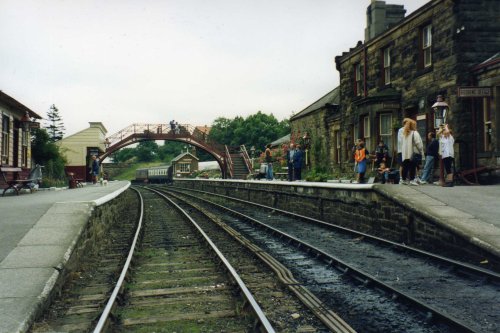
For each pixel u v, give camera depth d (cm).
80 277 702
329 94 3030
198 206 2142
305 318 504
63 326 480
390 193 1023
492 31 1474
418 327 486
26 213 908
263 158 3306
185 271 748
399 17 2170
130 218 1661
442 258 746
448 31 1511
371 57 2091
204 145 4597
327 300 588
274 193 1984
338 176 2384
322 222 1302
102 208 1061
